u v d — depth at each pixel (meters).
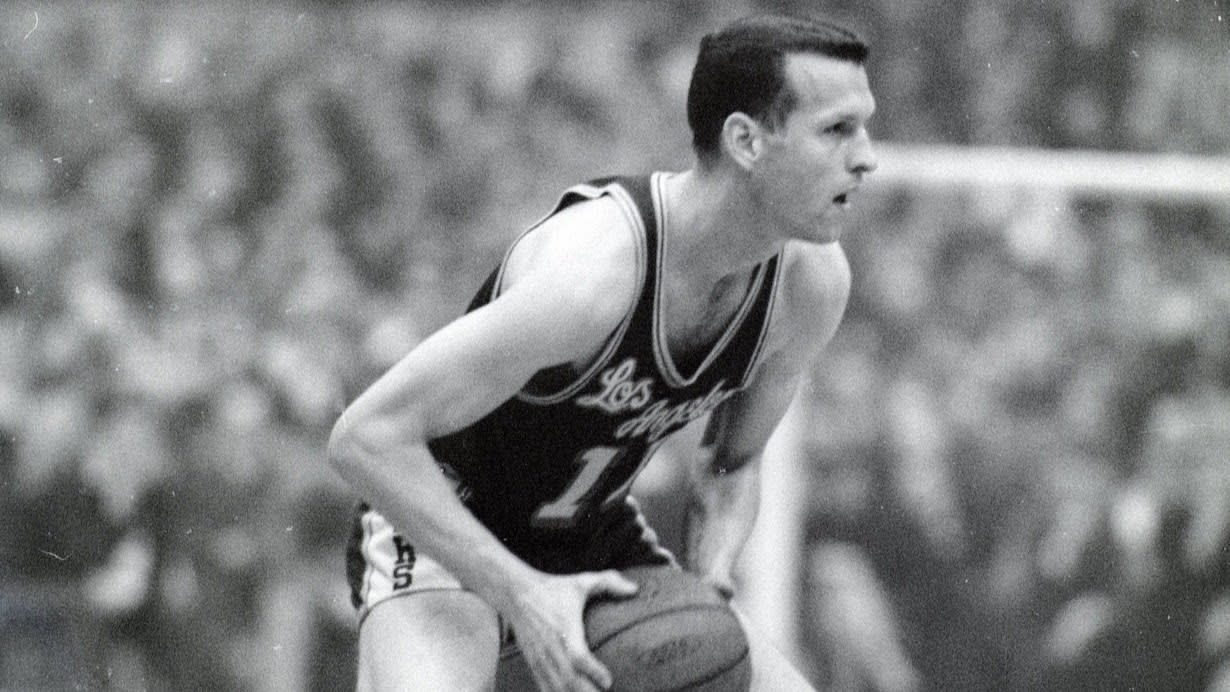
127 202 10.34
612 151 10.84
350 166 10.57
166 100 10.61
